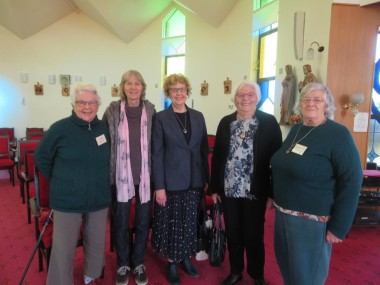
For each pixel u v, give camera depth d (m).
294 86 3.69
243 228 1.83
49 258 1.82
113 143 1.75
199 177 1.87
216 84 5.78
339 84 3.08
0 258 2.27
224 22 5.52
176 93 1.78
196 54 6.07
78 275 2.07
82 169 1.58
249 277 2.05
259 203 1.73
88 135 1.60
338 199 1.27
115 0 5.62
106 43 6.92
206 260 2.28
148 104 1.87
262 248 1.81
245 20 5.04
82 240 1.89
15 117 6.84
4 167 4.32
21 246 2.47
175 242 1.88
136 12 6.11
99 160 1.64
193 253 1.95
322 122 1.35
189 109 1.88
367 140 3.17
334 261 2.32
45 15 6.36
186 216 1.87
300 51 3.53
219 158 1.81
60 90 6.96
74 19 6.83
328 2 3.05
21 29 6.36
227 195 1.78
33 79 6.84
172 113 1.82
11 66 6.70
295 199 1.35
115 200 1.84
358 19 3.03
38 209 1.95
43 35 6.77
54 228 1.63
